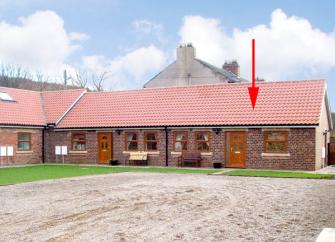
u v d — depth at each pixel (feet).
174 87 111.14
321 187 58.65
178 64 163.94
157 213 40.88
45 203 47.11
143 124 102.01
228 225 35.68
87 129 109.29
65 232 33.91
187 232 33.45
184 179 69.92
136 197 50.49
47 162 115.44
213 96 103.14
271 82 100.27
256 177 73.31
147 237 32.09
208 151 96.07
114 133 106.42
